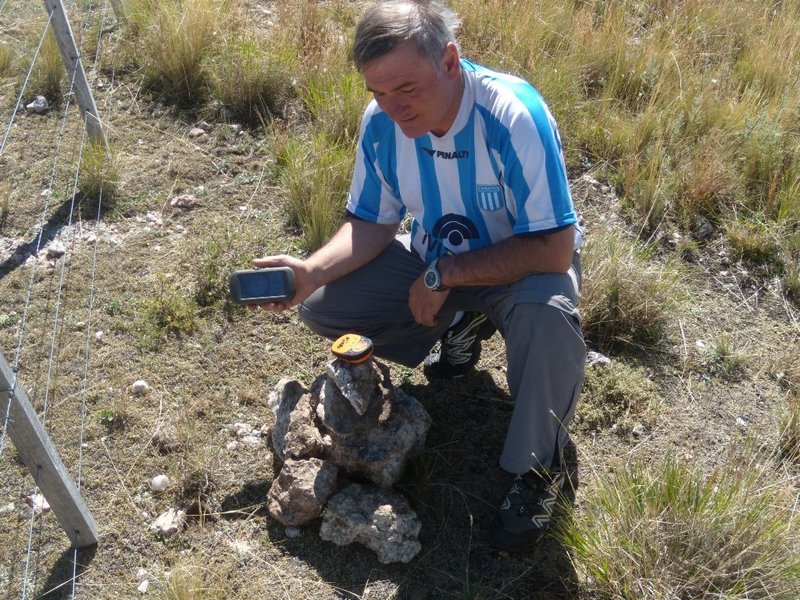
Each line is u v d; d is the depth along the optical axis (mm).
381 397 1868
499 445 2074
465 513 1908
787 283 2617
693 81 3350
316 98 3154
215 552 1819
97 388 2203
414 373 2268
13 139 3090
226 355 2303
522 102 1674
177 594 1670
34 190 2854
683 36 3760
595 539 1731
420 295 1838
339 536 1800
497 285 1818
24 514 1908
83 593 1750
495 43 3566
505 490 1967
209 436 2078
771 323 2498
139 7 3615
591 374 2252
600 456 2064
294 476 1822
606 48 3547
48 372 2207
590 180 2988
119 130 3146
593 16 3859
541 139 1666
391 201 1942
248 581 1766
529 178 1679
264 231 2707
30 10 3855
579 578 1766
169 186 2898
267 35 3600
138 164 2988
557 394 1758
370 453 1832
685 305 2518
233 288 1835
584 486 1983
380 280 1969
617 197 2934
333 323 1990
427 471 1973
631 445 2102
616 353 2363
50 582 1771
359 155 1896
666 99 3307
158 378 2230
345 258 1933
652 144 3102
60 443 2055
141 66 3430
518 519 1771
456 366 2203
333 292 1979
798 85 3436
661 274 2506
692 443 2115
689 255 2725
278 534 1851
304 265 1891
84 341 2332
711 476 1781
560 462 1872
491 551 1832
